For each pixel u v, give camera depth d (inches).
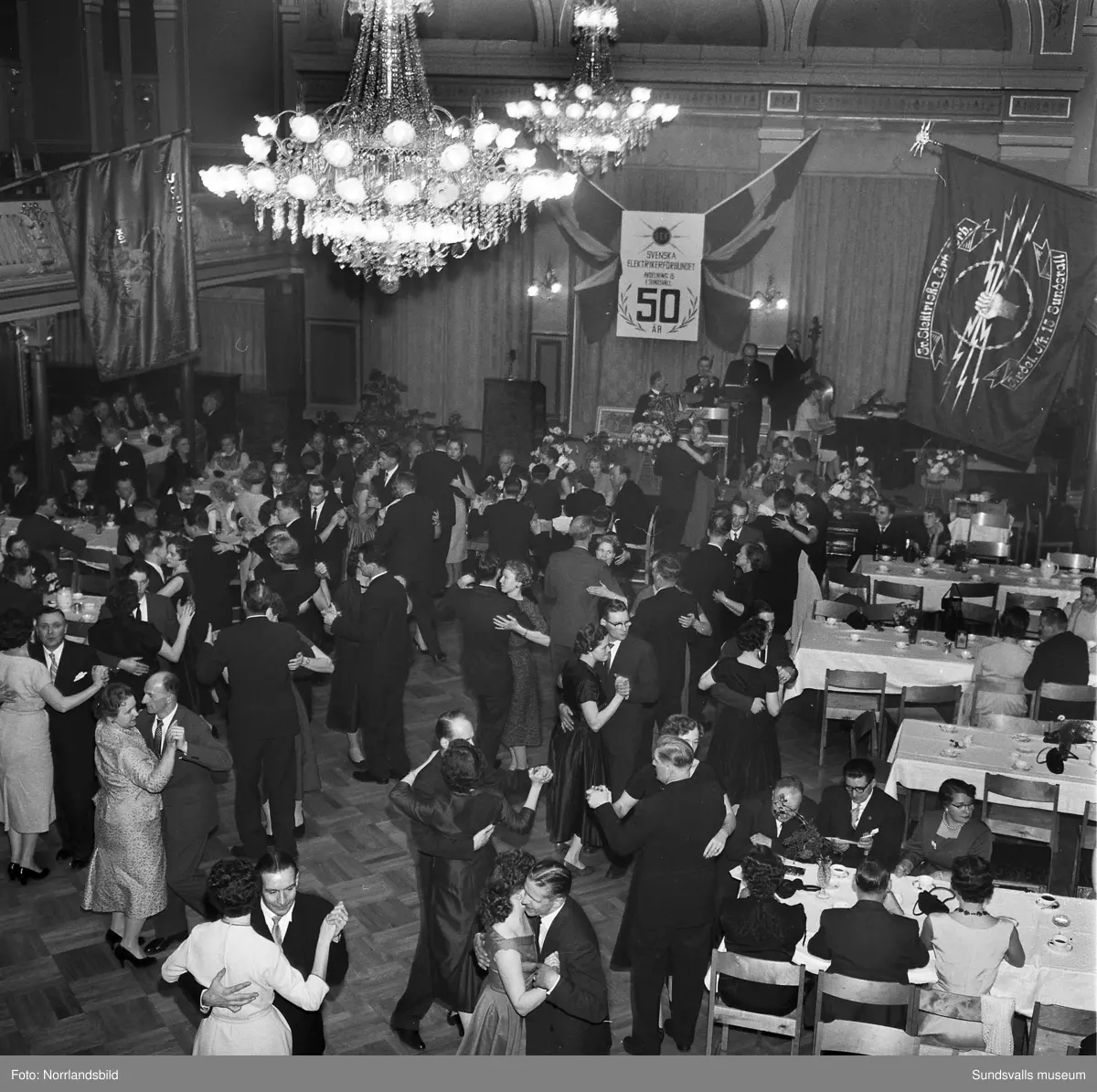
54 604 345.4
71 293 531.2
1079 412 652.7
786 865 240.2
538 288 738.2
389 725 335.0
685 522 508.4
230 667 271.4
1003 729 314.3
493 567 309.9
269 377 777.6
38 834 298.4
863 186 685.3
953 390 624.4
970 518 496.4
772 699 280.1
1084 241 590.9
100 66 725.9
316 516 408.8
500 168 306.5
